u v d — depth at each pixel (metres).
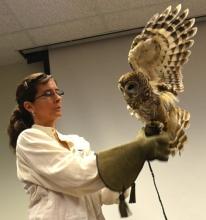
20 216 3.10
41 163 1.23
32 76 1.43
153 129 1.13
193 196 2.70
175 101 1.17
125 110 2.94
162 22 1.11
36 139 1.28
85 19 2.84
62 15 2.76
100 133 2.94
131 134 2.89
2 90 3.38
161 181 2.75
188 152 2.78
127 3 2.69
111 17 2.84
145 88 1.13
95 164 1.14
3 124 3.31
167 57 1.14
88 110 3.00
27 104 1.42
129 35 3.10
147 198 2.73
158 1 2.70
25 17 2.75
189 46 1.12
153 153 1.10
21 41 3.06
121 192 1.15
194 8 2.84
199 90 2.87
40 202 1.27
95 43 3.14
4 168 3.21
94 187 1.16
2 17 2.73
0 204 3.15
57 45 3.15
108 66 3.07
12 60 3.36
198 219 2.66
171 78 1.16
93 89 3.04
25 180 1.28
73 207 1.25
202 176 2.73
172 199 2.71
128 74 1.14
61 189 1.24
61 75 3.11
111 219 2.69
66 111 3.02
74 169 1.17
